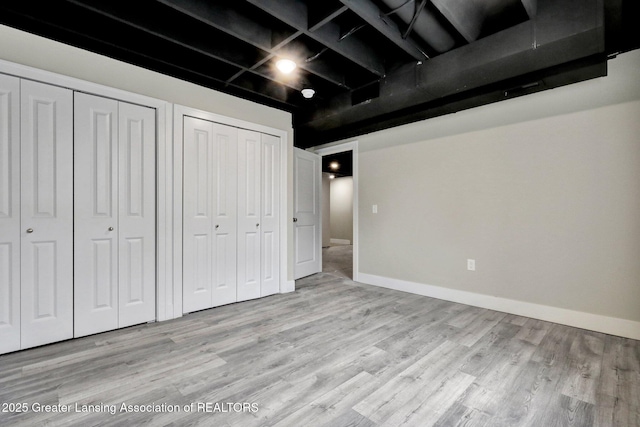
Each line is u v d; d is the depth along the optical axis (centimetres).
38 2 216
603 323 244
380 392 163
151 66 303
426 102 328
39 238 213
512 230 292
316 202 492
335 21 246
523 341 228
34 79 210
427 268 357
